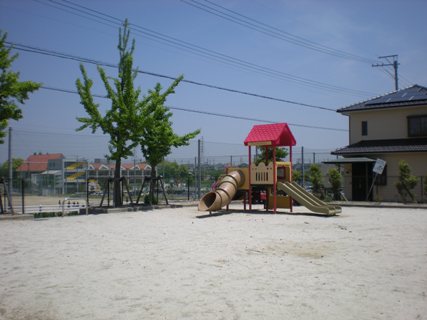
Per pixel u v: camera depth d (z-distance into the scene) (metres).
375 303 5.57
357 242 10.68
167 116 23.95
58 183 35.53
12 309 5.52
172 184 34.03
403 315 5.11
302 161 28.81
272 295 5.95
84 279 7.00
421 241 10.77
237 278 6.94
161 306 5.52
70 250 9.77
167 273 7.34
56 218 17.55
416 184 24.27
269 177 19.64
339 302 5.61
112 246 10.28
